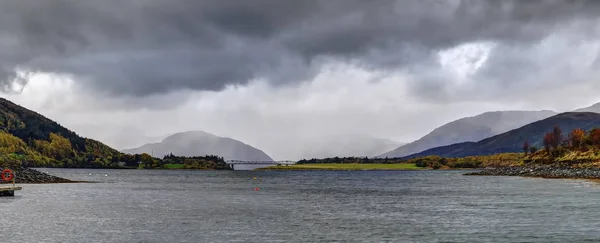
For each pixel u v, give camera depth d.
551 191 131.00
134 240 57.25
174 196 125.75
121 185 189.12
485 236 60.66
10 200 103.06
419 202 106.81
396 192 145.88
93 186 171.88
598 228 65.94
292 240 58.03
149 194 132.88
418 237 60.03
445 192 141.88
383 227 67.69
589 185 155.50
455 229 65.81
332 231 64.25
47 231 62.41
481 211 86.12
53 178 189.75
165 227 66.75
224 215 80.38
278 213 83.88
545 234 61.84
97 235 60.09
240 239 58.50
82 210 86.06
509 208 90.12
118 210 86.94
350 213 84.44
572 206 91.50
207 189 163.75
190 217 77.50
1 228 64.12
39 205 93.38
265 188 173.50
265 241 57.38
